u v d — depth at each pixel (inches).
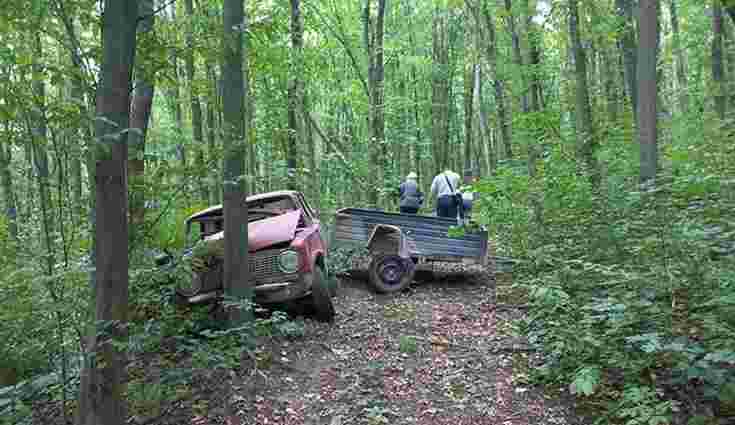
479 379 191.8
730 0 173.6
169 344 197.5
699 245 167.0
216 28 171.8
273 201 286.0
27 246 167.0
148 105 204.2
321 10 611.5
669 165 267.7
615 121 411.5
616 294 186.7
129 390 169.3
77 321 151.9
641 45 245.4
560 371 180.4
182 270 186.4
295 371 202.2
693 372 140.6
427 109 981.2
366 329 249.3
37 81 140.6
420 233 340.5
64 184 149.6
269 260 239.9
